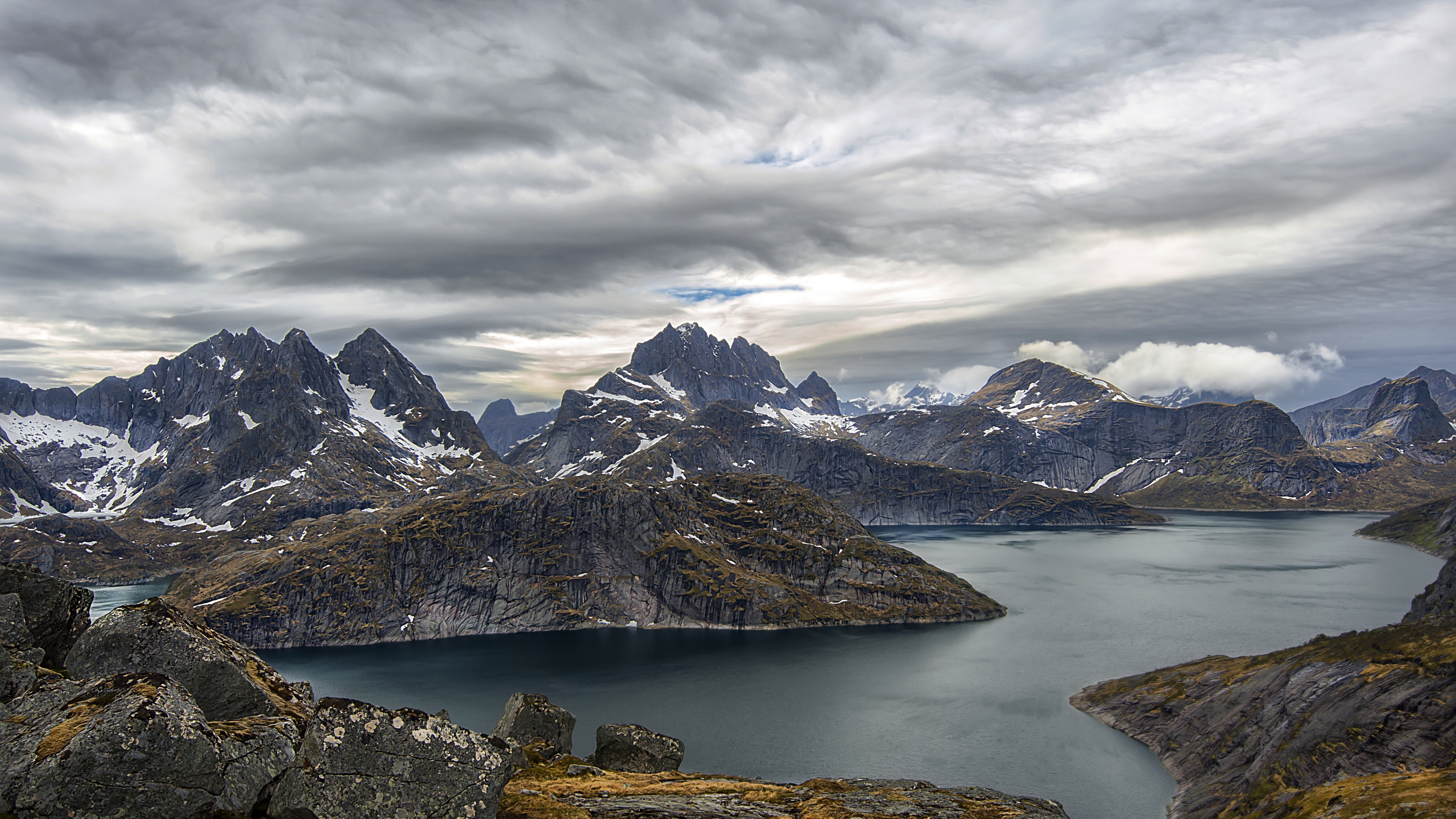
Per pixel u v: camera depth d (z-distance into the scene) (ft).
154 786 130.62
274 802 145.18
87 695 144.77
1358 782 422.00
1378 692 543.80
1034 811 260.21
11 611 183.62
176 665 174.29
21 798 123.75
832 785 288.71
